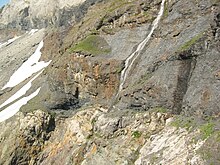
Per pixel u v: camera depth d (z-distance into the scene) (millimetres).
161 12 43656
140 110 36156
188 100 32281
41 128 48219
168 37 38688
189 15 37625
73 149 41406
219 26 31922
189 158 26969
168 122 32969
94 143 37906
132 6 47594
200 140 27500
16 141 49469
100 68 43719
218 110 29312
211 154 25750
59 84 49594
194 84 32531
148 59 39375
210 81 31141
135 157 32750
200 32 34938
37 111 49406
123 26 47750
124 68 42094
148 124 34125
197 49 33344
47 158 45906
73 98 47438
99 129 37906
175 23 38844
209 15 35438
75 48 49281
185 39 36156
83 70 45781
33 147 48000
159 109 34344
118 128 36250
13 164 48312
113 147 35219
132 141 34125
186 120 31266
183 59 34531
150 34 43156
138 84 37562
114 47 45969
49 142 47406
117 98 39938
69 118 46656
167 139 30938
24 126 49406
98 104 42875
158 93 35000
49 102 49938
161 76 35656
